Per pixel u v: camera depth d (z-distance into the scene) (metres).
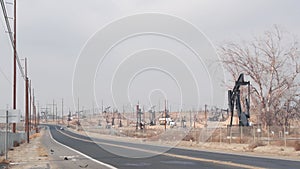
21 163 25.92
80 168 21.62
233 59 59.28
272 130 47.50
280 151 32.28
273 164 21.67
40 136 86.00
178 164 21.83
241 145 39.31
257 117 58.41
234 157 27.23
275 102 58.34
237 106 48.38
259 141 38.62
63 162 25.73
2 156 31.48
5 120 26.75
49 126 160.12
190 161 23.78
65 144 50.75
